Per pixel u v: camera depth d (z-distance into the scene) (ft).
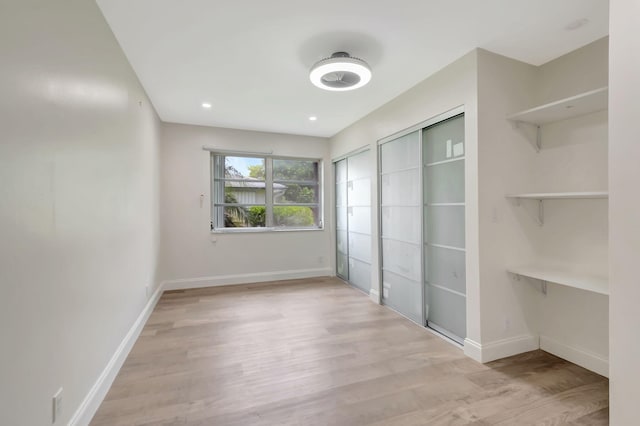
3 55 3.51
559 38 7.38
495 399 6.36
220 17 6.67
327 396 6.51
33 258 4.08
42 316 4.28
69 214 5.06
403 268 11.35
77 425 5.22
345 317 11.24
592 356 7.46
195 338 9.45
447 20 6.74
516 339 8.32
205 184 15.52
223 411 6.02
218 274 15.80
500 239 8.11
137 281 9.61
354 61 7.72
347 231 16.29
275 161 17.24
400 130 11.10
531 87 8.57
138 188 9.71
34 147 4.10
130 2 6.15
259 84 10.25
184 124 15.11
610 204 4.87
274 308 12.26
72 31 5.16
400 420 5.74
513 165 8.28
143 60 8.52
